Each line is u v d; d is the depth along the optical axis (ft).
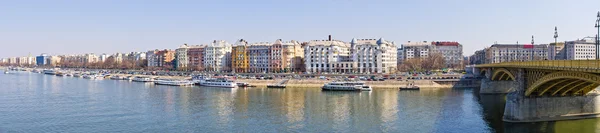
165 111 383.45
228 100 466.29
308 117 350.02
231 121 335.88
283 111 382.01
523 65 287.89
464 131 288.92
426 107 398.83
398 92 547.49
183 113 372.17
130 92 565.53
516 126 285.43
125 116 357.00
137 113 371.76
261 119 343.05
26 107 405.39
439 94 517.14
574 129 268.00
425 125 312.91
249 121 335.26
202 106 415.64
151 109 394.93
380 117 347.15
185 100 466.29
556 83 249.75
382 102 439.63
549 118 290.56
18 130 301.84
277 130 303.07
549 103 290.76
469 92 540.11
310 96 504.84
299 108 399.65
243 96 508.94
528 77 287.89
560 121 290.15
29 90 593.83
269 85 643.86
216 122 332.19
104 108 400.67
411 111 375.25
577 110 295.07
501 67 430.20
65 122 330.13
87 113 370.73
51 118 345.51
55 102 445.37
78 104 429.38
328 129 304.71
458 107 396.16
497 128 291.58
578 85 265.75
